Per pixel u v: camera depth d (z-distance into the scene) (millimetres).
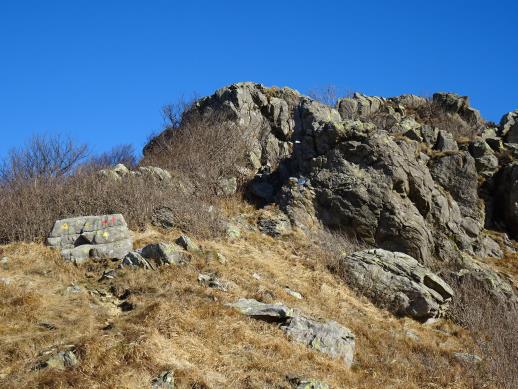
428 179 22000
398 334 15453
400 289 17391
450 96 31703
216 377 10547
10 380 9633
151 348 10648
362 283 17625
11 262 14828
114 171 21516
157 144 28547
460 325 17469
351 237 20594
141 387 9805
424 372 13672
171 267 14930
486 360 15172
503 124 28625
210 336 11820
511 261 21734
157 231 18156
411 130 24625
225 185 23562
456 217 22203
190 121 28875
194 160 24625
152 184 21109
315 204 21156
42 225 17359
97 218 16359
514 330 17188
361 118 29516
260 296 14594
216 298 13625
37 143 24625
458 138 26453
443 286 17766
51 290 13586
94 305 12992
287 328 13008
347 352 12898
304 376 11148
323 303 15891
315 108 27625
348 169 21531
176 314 12141
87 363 10078
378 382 12438
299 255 18672
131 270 14688
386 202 20688
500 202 23891
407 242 20156
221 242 18172
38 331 11383
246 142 27172
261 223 20234
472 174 23406
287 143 27844
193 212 19203
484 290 18750
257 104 29562
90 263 15242
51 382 9586
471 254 21344
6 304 12328
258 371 11031
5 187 20578
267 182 23984
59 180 20844
